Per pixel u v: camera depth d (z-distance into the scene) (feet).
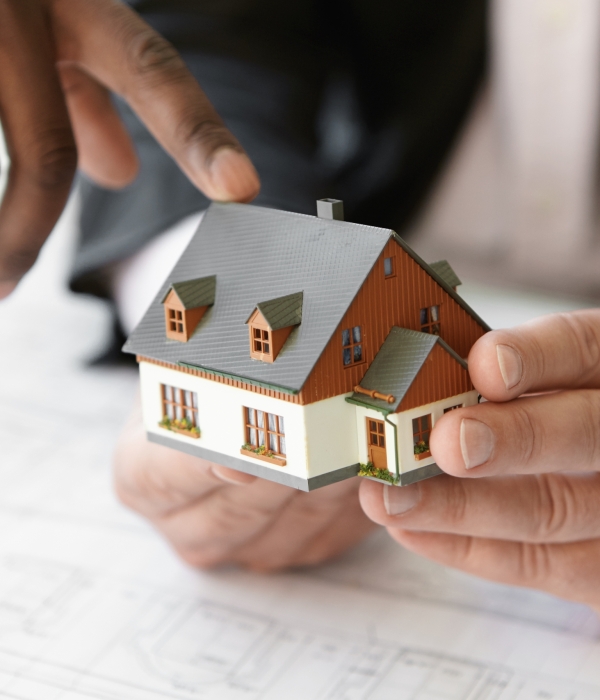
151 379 1.55
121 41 1.70
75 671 1.56
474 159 2.58
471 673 1.53
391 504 1.49
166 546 1.75
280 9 2.34
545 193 2.49
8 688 1.54
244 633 1.60
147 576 1.69
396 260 1.44
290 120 2.15
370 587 1.66
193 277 1.54
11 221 1.66
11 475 1.90
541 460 1.46
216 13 2.26
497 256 2.55
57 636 1.60
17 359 2.27
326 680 1.53
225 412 1.49
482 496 1.52
